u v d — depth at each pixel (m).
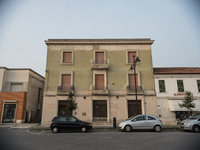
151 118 14.20
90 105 19.78
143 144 8.49
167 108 19.69
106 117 19.69
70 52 21.61
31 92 26.44
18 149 7.36
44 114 19.47
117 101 20.00
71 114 19.72
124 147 7.80
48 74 20.69
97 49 21.56
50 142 9.09
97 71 20.73
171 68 22.52
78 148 7.59
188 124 13.52
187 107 17.30
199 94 20.03
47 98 19.91
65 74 20.84
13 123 22.75
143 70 21.02
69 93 18.12
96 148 7.59
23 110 23.91
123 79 20.69
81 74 20.78
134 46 21.75
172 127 16.28
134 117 14.31
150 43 21.75
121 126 14.05
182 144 8.41
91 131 14.59
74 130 15.02
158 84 20.39
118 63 21.20
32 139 10.10
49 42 21.38
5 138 10.48
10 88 24.84
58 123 13.70
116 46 21.73
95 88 20.41
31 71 26.50
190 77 20.53
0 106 23.70
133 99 19.98
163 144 8.45
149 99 20.00
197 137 10.71
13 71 25.50
